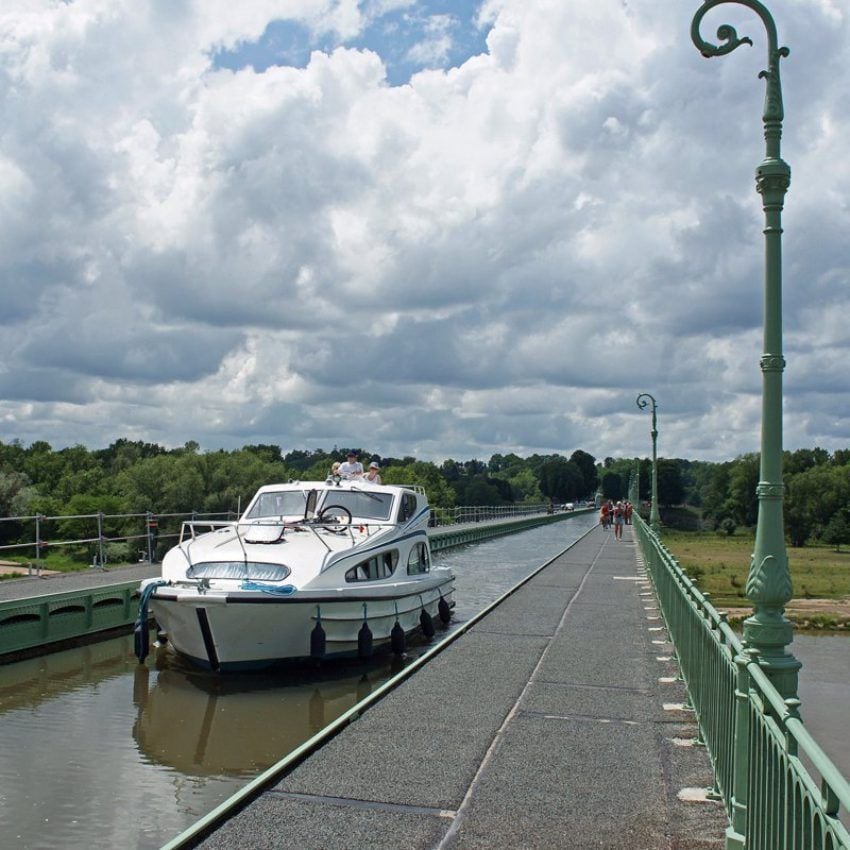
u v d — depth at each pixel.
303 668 15.04
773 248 6.94
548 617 16.84
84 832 8.28
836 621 25.25
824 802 3.63
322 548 15.46
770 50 7.16
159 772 10.12
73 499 67.06
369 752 8.12
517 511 103.38
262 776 7.25
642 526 34.38
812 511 102.00
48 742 11.17
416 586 17.45
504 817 6.59
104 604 17.48
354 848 6.00
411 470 91.38
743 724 5.85
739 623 23.58
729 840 5.79
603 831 6.37
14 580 20.73
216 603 13.66
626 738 8.67
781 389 6.84
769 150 7.05
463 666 12.08
